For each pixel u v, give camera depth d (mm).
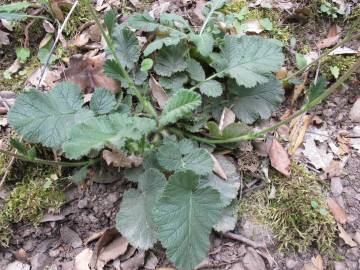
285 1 388
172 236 242
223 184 288
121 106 305
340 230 288
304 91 344
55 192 300
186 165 276
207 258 279
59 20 367
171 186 243
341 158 319
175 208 246
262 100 317
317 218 291
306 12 377
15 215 292
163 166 275
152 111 294
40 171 306
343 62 355
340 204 300
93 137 234
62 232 293
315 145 323
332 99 346
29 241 292
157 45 305
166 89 319
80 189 302
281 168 306
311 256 285
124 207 275
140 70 318
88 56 342
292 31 377
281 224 292
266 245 285
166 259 278
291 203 297
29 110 284
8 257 287
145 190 274
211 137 307
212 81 311
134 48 318
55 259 286
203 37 313
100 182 300
